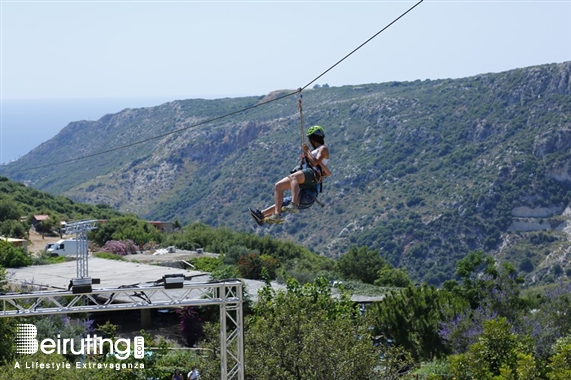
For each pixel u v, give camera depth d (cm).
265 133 16125
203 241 7094
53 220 7575
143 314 3622
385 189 12369
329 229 11850
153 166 17238
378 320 3069
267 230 12738
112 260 4838
